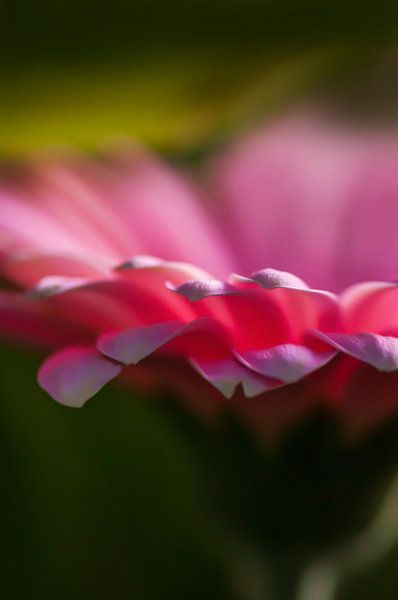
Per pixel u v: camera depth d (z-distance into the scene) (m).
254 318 0.26
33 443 0.35
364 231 0.33
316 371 0.26
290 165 0.33
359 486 0.27
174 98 0.30
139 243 0.31
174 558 0.35
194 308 0.26
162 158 0.33
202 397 0.27
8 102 0.30
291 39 0.29
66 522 0.35
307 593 0.28
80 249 0.29
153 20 0.28
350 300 0.26
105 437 0.35
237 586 0.30
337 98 0.33
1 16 0.28
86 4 0.28
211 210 0.33
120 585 0.35
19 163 0.30
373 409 0.27
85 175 0.30
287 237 0.33
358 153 0.33
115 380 0.28
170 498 0.35
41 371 0.26
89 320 0.27
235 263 0.32
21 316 0.28
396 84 0.32
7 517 0.35
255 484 0.28
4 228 0.28
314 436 0.27
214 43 0.29
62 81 0.30
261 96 0.31
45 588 0.35
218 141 0.34
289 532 0.28
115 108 0.30
